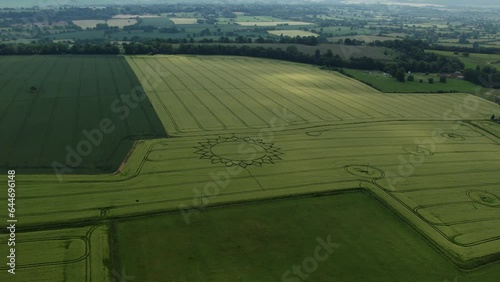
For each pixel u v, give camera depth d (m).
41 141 91.06
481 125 118.12
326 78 168.50
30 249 54.81
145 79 150.62
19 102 116.38
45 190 69.75
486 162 91.75
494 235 63.22
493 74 162.38
